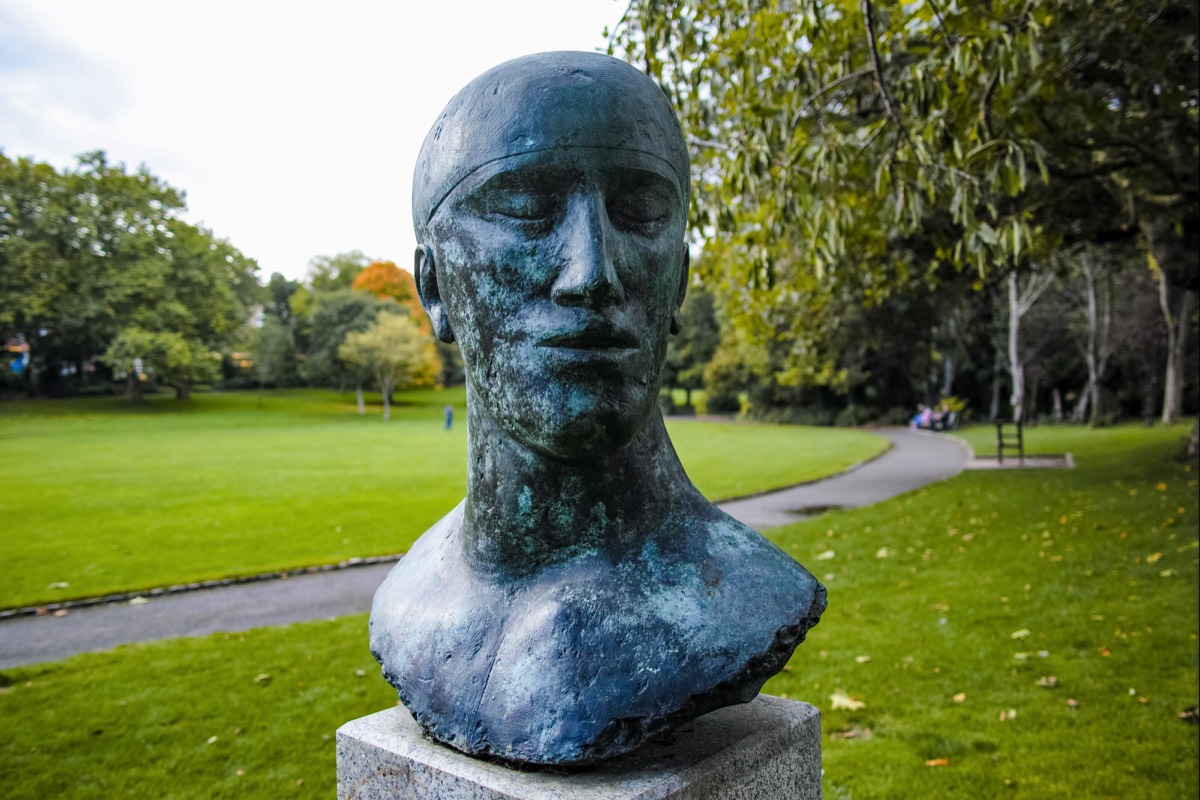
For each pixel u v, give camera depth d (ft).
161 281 132.87
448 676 6.15
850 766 12.00
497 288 5.73
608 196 5.74
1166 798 10.67
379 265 222.07
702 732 6.47
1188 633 16.37
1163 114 24.98
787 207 15.01
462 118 6.00
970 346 102.22
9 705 15.12
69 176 129.80
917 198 12.94
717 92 17.84
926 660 15.97
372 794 6.44
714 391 142.61
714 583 6.16
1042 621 17.78
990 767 11.73
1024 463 50.70
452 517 7.88
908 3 13.99
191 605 22.53
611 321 5.50
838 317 42.65
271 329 187.73
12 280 125.08
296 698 15.29
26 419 118.62
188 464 60.18
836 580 22.63
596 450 5.68
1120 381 104.06
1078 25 20.44
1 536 31.86
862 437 85.71
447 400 195.62
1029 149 12.43
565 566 6.27
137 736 13.74
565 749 5.36
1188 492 32.24
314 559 27.68
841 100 21.90
